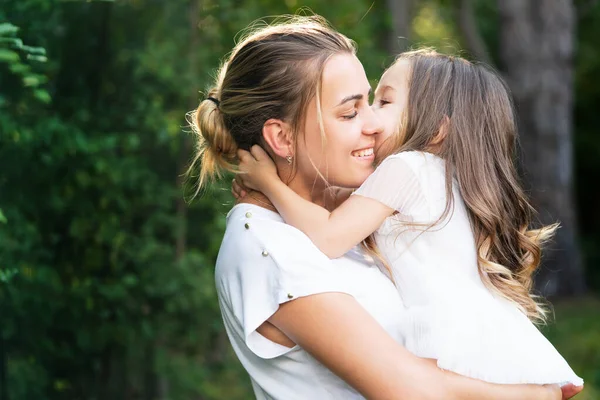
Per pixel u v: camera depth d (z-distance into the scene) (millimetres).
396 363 2205
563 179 13305
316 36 2500
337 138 2451
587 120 18547
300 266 2309
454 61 2814
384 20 9148
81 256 4715
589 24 17719
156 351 5152
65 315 4512
